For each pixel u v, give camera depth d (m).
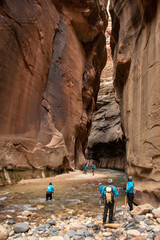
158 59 6.35
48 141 15.97
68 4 20.33
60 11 19.64
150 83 6.83
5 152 11.59
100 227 4.49
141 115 7.63
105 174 21.53
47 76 17.12
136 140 8.16
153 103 6.43
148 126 6.73
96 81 29.64
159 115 5.99
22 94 13.62
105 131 38.97
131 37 10.50
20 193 8.69
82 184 12.09
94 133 41.56
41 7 15.82
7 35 12.43
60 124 18.38
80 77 23.12
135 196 6.90
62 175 16.00
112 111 38.44
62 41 19.62
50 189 7.55
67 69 20.25
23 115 13.67
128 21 10.71
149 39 7.33
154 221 4.64
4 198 7.66
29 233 4.07
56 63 18.56
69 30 20.91
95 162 41.50
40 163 14.12
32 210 6.05
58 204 6.89
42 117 15.95
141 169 7.21
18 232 4.15
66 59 20.20
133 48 10.08
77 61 22.53
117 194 4.88
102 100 41.09
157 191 5.62
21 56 13.53
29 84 14.34
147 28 7.77
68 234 3.99
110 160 37.25
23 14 13.76
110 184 5.03
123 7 11.50
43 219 5.10
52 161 15.32
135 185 7.63
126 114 11.31
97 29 23.58
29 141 13.59
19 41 13.30
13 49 12.86
